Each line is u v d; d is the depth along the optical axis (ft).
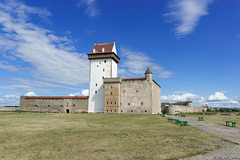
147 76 213.25
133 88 216.33
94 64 243.81
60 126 79.82
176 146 42.60
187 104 378.53
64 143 46.01
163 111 293.64
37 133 60.64
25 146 43.04
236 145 43.39
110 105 216.74
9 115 153.79
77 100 241.55
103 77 237.25
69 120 110.01
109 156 35.14
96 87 237.45
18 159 33.65
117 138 52.11
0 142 47.19
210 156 34.50
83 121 104.37
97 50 248.93
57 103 248.93
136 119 120.88
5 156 35.40
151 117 141.90
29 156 35.37
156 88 245.04
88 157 34.60
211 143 45.57
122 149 40.16
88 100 237.45
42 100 256.32
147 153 37.04
